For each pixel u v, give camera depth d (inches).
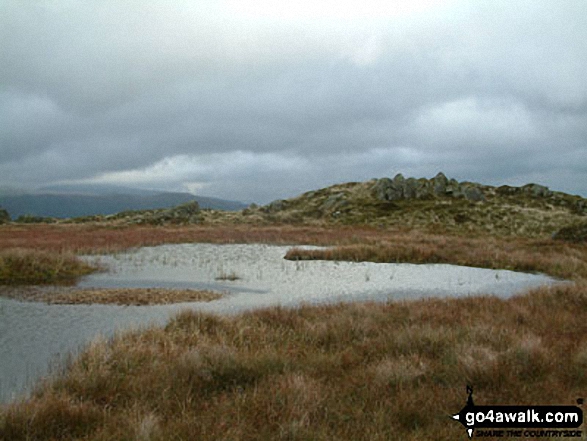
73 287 662.5
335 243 1409.9
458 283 747.4
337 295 629.9
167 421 208.4
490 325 384.2
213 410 220.8
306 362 301.4
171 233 1680.6
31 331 406.6
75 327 423.8
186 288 680.4
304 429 191.8
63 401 217.3
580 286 585.3
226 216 2997.0
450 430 198.8
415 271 879.7
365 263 986.7
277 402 227.8
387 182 3358.8
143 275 801.6
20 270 748.6
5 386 272.1
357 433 194.7
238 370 275.9
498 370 266.8
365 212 2920.8
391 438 190.2
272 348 327.6
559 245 1320.1
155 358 303.9
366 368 288.2
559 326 399.2
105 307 518.6
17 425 195.3
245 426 199.6
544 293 559.2
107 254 1090.7
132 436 184.2
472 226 2455.7
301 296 621.9
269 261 1011.3
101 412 215.6
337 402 231.6
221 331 375.9
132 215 3265.3
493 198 3287.4
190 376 269.0
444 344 331.9
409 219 2664.9
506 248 1256.2
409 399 228.5
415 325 372.2
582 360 283.6
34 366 310.3
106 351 307.4
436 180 3484.3
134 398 236.1
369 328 385.7
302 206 3479.3
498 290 683.4
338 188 3892.7
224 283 731.4
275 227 2174.0
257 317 431.2
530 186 3486.7
